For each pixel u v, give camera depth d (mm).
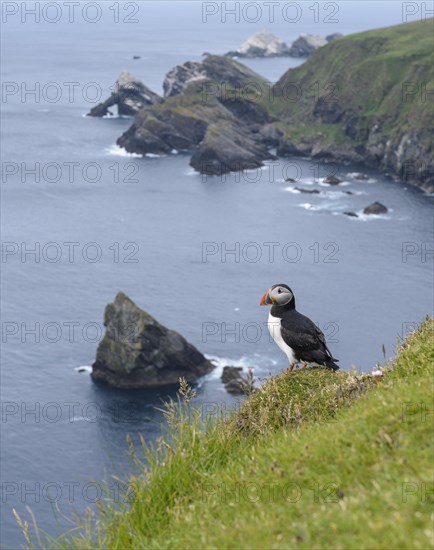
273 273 128000
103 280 125438
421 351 11922
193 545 7996
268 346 99312
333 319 109312
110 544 9070
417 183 190375
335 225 154875
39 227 156375
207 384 89875
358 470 8023
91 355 97312
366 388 11930
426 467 7500
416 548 6172
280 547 7062
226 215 163750
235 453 10477
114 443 77188
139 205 172000
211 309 113125
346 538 6660
